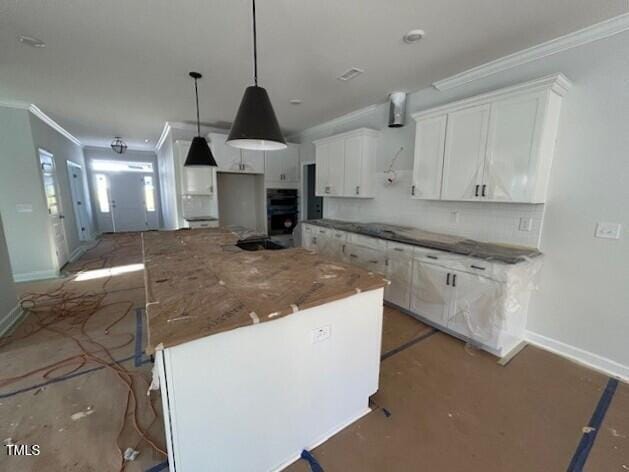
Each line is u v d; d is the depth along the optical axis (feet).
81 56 7.98
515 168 7.52
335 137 13.88
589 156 6.96
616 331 6.82
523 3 5.75
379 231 11.28
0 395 6.08
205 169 15.96
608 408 5.76
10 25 6.46
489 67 8.49
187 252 7.68
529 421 5.46
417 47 7.54
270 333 4.09
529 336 8.35
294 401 4.55
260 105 5.61
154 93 11.00
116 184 27.81
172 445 3.59
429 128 9.62
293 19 6.28
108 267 16.11
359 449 4.86
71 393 6.16
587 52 6.81
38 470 4.42
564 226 7.47
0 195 12.86
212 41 7.21
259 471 4.34
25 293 12.05
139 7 5.84
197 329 3.44
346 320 5.01
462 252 7.99
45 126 14.79
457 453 4.79
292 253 7.56
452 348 8.03
